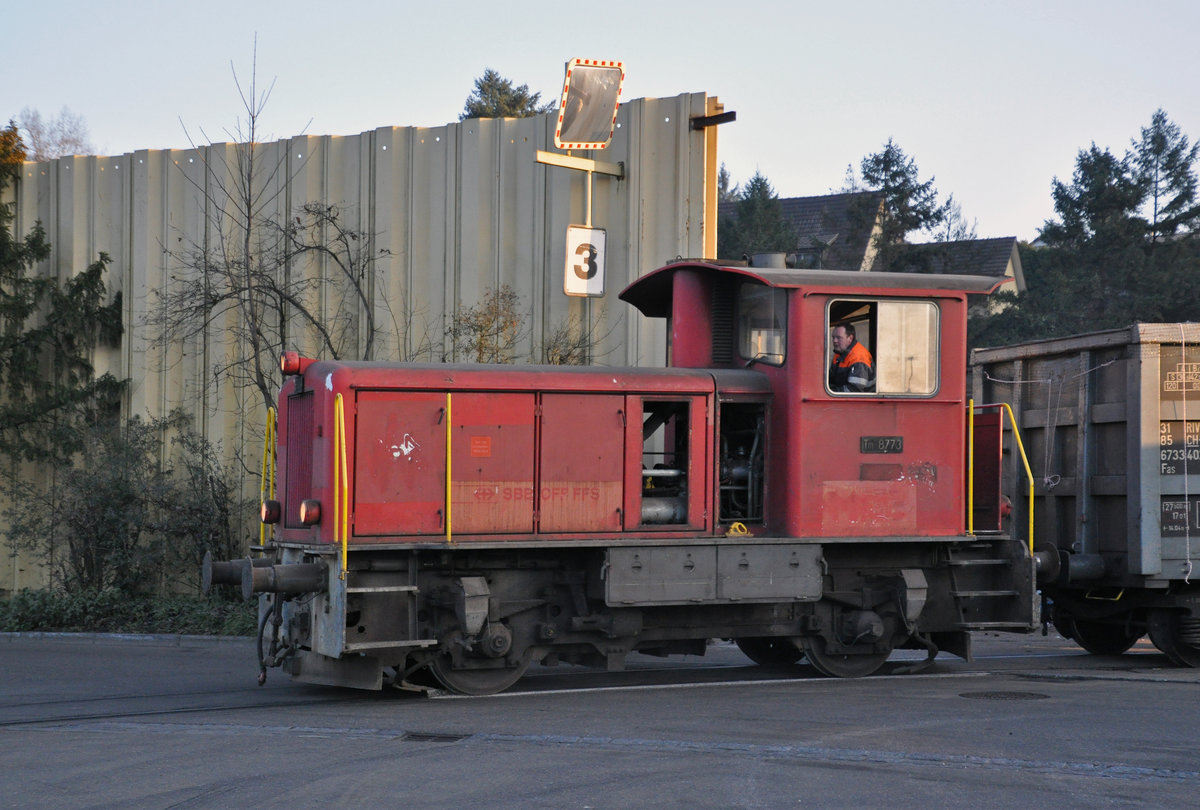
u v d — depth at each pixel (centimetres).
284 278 1622
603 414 982
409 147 1587
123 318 1706
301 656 932
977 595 1036
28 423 1695
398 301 1582
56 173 1777
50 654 1281
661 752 693
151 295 1689
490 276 1549
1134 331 1095
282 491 1014
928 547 1044
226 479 1619
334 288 1609
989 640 1430
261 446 1617
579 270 1434
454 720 807
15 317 1686
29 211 1798
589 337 1493
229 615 1473
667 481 1020
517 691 957
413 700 911
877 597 1023
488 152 1553
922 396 1017
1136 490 1093
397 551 911
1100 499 1154
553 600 962
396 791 606
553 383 967
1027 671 1087
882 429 1009
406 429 930
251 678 1079
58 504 1622
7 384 1714
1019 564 1038
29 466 1736
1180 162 3706
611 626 955
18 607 1527
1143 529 1088
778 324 1009
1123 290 3512
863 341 1012
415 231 1577
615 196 1499
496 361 1479
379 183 1592
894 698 900
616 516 980
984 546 1059
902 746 707
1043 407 1228
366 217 1598
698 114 1458
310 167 1620
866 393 1002
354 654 898
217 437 1634
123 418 1692
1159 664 1166
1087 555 1137
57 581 1652
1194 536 1105
